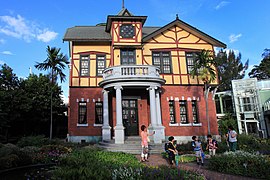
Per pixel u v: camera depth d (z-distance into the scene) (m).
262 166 7.67
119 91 15.08
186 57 19.23
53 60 19.12
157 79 15.41
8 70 21.55
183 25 19.23
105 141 15.32
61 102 25.31
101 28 21.61
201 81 18.86
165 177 5.49
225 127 21.70
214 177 7.50
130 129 17.05
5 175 8.60
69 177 5.01
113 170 5.84
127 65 15.59
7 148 10.36
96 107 17.69
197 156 9.90
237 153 9.14
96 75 17.98
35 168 9.88
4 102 18.12
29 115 22.14
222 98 28.52
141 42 18.23
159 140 14.68
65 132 26.72
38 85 23.05
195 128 17.97
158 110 16.08
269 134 21.95
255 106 23.23
